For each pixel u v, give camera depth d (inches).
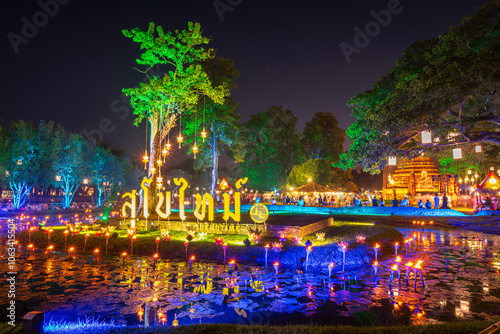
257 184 2615.7
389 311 321.7
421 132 680.4
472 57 559.2
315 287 410.9
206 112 1866.4
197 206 746.8
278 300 358.9
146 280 446.9
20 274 482.0
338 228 785.6
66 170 2018.9
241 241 641.0
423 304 341.7
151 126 1021.8
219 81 1761.8
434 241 828.6
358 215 1346.0
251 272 492.4
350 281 440.1
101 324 283.7
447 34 606.2
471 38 586.6
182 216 781.9
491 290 391.5
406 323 289.1
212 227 725.3
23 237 805.2
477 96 584.7
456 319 297.6
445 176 1947.6
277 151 2664.9
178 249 619.2
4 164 1766.7
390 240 660.1
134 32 959.6
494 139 646.5
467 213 1310.3
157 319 304.7
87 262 566.6
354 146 976.9
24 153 1812.3
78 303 352.2
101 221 971.3
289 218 812.0
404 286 412.8
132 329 239.6
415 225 1171.3
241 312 322.3
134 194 864.9
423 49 707.4
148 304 347.9
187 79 987.9
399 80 735.7
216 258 581.0
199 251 600.4
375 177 4104.3
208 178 3083.2
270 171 2615.7
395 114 614.2
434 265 536.7
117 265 542.3
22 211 1772.9
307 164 2224.4
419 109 593.6
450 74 557.9
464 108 636.7
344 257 521.0
